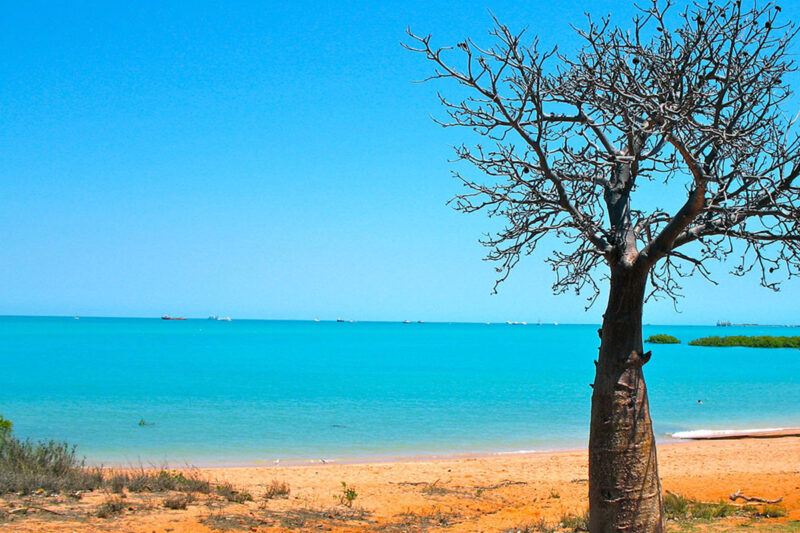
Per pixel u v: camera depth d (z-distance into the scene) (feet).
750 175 20.99
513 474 53.93
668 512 37.65
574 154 23.97
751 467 56.13
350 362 207.82
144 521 30.55
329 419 89.86
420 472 54.44
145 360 203.62
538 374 167.63
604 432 22.99
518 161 24.39
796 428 86.79
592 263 26.58
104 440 71.31
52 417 87.30
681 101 22.34
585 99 23.58
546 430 83.35
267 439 74.08
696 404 113.91
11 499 32.07
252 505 37.19
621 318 23.26
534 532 34.55
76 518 29.71
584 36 23.67
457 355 256.93
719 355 281.13
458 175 25.88
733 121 21.93
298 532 32.09
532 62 23.30
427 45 23.34
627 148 24.49
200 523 31.24
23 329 559.79
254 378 147.95
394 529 34.60
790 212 21.84
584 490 47.01
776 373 181.88
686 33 23.71
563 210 24.76
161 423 83.66
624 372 22.99
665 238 22.62
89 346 287.28
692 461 59.93
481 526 35.81
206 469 54.90
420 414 95.91
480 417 93.76
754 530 32.73
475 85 23.45
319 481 49.08
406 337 494.18
